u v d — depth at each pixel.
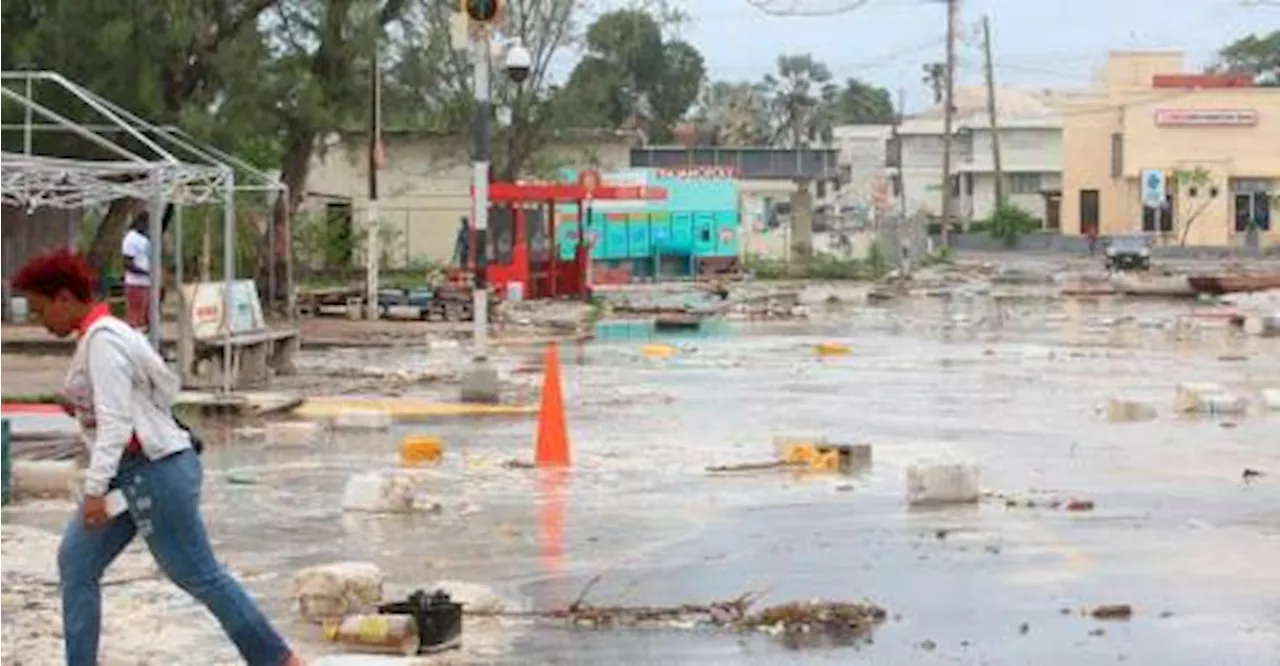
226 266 35.94
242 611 12.35
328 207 90.50
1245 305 72.06
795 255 109.12
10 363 40.47
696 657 14.02
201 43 57.78
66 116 54.78
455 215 102.19
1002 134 185.38
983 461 25.91
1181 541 19.19
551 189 72.06
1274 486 23.34
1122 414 32.03
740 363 44.94
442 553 18.53
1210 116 153.12
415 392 36.41
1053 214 176.12
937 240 158.25
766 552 18.58
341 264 84.12
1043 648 14.26
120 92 55.25
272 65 59.97
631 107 177.00
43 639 14.26
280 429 29.36
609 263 94.94
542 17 94.69
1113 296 81.69
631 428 30.28
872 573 17.41
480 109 34.22
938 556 18.31
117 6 54.75
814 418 31.97
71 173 30.78
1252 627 15.04
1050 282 95.56
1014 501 22.03
